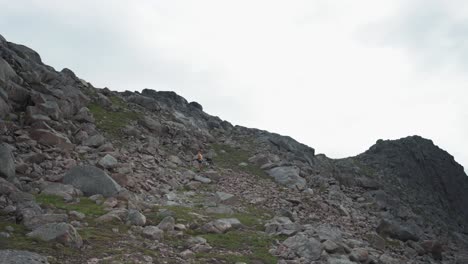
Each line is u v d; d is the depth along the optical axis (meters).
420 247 33.53
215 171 40.16
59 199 19.75
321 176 48.44
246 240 19.42
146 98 53.78
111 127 40.41
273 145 57.53
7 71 31.73
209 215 23.38
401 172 69.88
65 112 36.22
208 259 15.52
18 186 19.69
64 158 26.66
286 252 18.36
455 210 70.88
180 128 49.84
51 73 40.41
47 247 12.94
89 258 12.92
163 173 33.34
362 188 52.03
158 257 14.46
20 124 29.02
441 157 79.00
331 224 31.45
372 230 34.50
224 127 64.19
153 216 20.17
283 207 32.56
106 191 21.80
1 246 12.31
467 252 44.00
